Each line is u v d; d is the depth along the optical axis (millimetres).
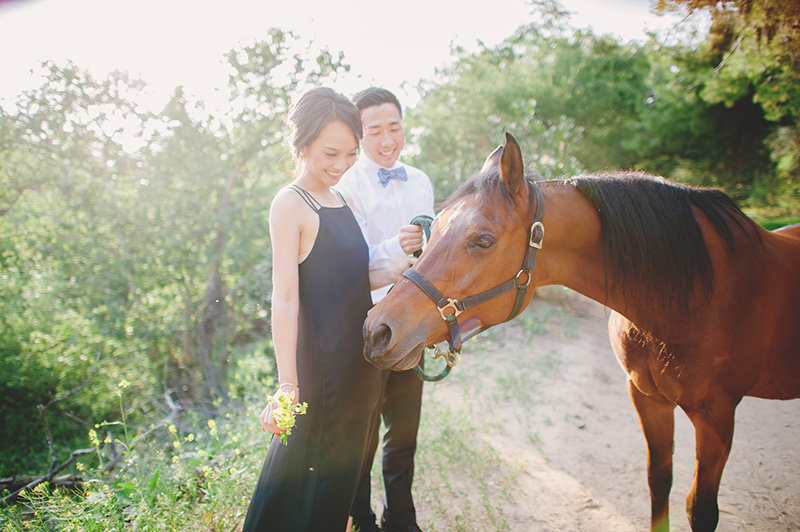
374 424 1961
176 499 2424
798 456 3102
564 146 8219
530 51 15219
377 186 2375
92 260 6234
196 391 5984
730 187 14695
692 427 3600
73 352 6281
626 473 3037
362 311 1778
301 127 1657
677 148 15547
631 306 1921
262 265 6551
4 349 6328
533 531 2568
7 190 6184
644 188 1933
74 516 2133
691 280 1857
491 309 1759
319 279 1696
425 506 2756
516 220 1737
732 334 1898
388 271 2012
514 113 10352
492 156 1948
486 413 3844
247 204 6691
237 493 2455
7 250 6293
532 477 3027
